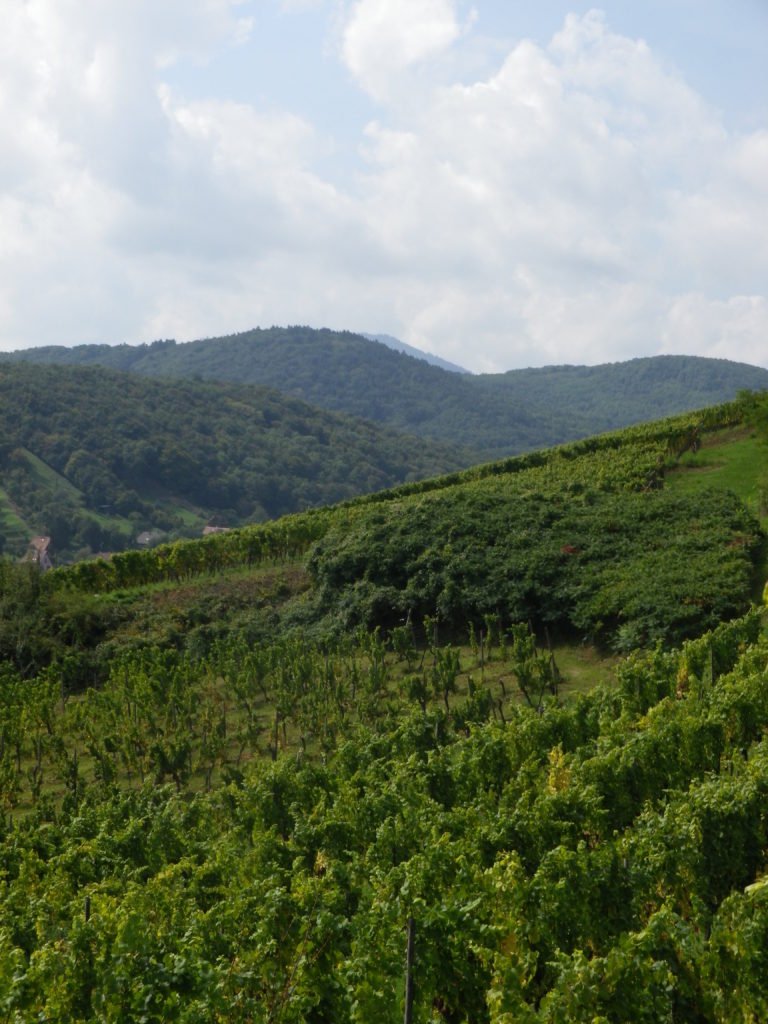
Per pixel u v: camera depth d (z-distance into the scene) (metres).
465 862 11.62
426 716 20.22
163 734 25.98
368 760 19.16
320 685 26.88
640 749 15.17
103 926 11.47
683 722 15.73
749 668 19.42
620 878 10.91
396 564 33.53
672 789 13.86
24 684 30.25
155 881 13.73
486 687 24.84
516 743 17.47
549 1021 8.59
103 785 22.30
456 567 31.42
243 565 43.16
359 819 15.06
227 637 33.97
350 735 23.14
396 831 13.69
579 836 13.25
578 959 8.92
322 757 22.17
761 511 34.62
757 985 9.12
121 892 14.23
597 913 10.60
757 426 44.62
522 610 29.03
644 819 12.77
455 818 13.77
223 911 12.09
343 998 9.90
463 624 30.56
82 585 41.38
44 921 13.37
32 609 36.81
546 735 17.83
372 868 13.13
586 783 14.60
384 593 32.16
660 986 9.06
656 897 11.34
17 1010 10.12
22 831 19.22
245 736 24.52
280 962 10.70
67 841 17.02
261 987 10.26
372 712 24.97
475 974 9.90
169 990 9.61
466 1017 10.07
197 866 14.97
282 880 13.68
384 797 15.28
